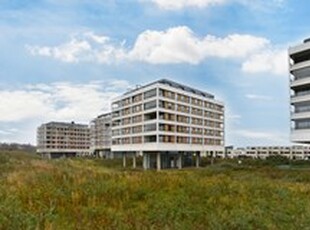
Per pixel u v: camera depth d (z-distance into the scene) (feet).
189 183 65.67
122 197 53.16
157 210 44.14
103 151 515.91
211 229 37.37
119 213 42.50
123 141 296.92
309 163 221.25
